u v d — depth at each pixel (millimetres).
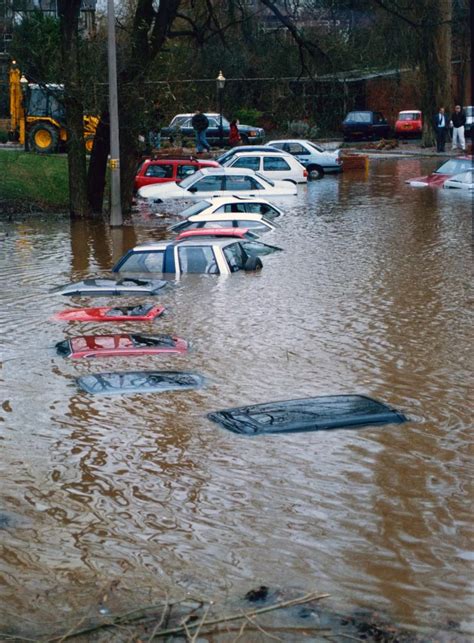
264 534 7422
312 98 43781
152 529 7523
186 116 47406
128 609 6430
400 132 53719
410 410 10156
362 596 6566
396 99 55969
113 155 24688
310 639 6066
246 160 34531
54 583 6766
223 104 48812
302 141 38438
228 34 36875
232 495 8094
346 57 34031
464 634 6117
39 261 19422
